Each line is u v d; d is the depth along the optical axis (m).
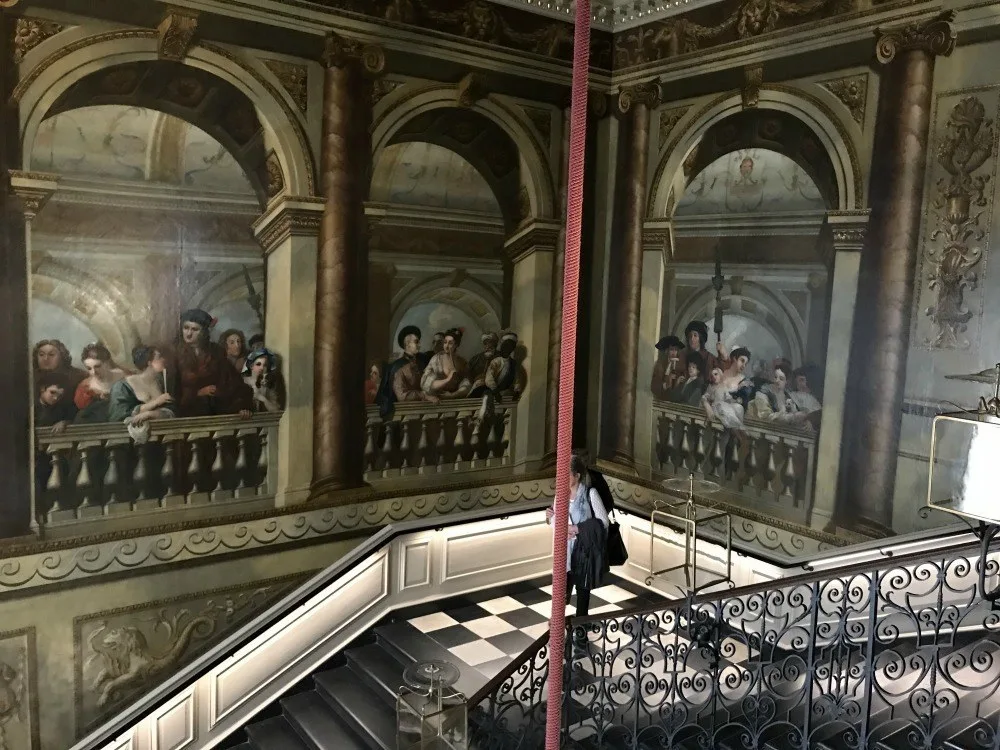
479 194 8.92
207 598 7.59
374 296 8.34
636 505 9.54
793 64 7.59
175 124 7.03
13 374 6.49
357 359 8.28
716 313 8.48
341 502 8.31
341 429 8.25
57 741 6.91
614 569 9.86
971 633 5.70
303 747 7.29
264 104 7.45
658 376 9.21
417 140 8.41
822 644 6.44
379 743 6.82
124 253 6.91
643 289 9.36
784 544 7.79
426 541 8.88
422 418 8.81
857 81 7.05
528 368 9.55
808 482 7.56
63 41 6.45
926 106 6.53
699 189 8.63
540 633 8.27
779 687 6.29
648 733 6.23
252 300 7.60
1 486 6.50
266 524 7.86
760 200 7.97
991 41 6.07
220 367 7.48
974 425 3.44
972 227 6.24
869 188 6.98
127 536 7.11
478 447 9.26
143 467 7.16
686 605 5.96
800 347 7.61
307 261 7.88
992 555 6.02
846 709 5.16
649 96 9.17
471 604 9.07
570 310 2.14
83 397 6.81
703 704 5.84
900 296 6.76
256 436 7.74
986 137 6.13
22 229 6.44
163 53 6.88
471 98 8.68
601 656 6.32
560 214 9.55
